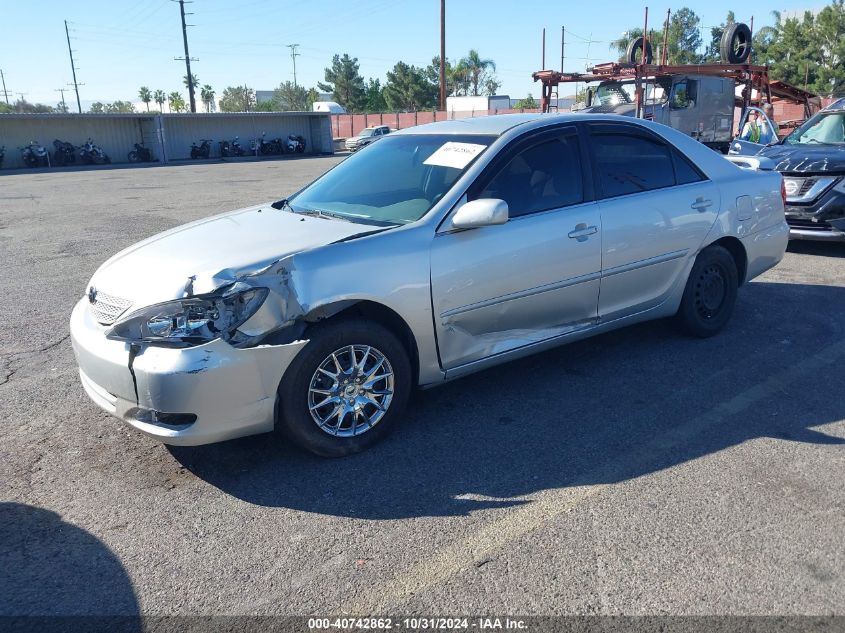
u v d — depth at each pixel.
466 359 3.96
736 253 5.38
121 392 3.26
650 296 4.83
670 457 3.56
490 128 4.39
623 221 4.49
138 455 3.71
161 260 3.54
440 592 2.61
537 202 4.18
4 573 2.77
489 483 3.36
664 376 4.61
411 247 3.65
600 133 4.59
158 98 92.56
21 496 3.32
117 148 38.72
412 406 4.25
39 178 26.59
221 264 3.34
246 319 3.19
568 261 4.22
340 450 3.60
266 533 3.01
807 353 4.96
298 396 3.40
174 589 2.67
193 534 3.01
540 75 18.27
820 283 6.92
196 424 3.20
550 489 3.29
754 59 57.72
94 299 3.59
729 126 18.91
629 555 2.79
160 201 16.30
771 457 3.52
